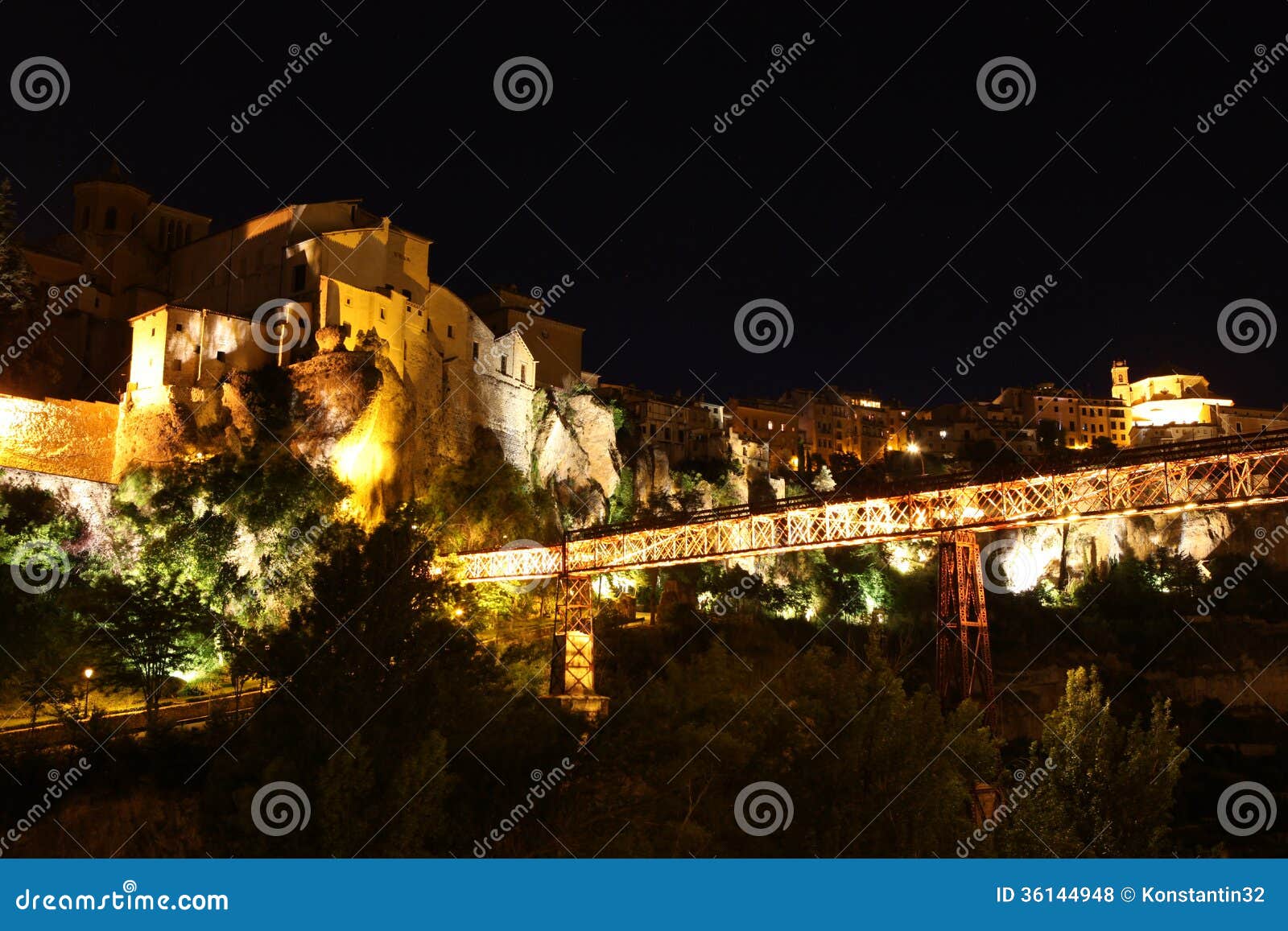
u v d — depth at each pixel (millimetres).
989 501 50750
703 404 155000
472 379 109250
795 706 44375
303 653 39094
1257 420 189875
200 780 46531
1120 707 101625
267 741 35031
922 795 37781
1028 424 194250
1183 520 142250
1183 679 105875
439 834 33969
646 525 65812
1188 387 193375
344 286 93688
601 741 45094
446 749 37438
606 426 122062
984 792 39781
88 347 99250
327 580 40406
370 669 38531
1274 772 85375
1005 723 99750
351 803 29812
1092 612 122500
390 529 41938
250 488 81125
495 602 88688
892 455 176750
